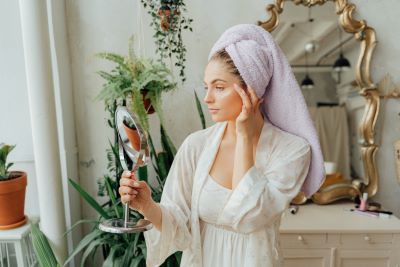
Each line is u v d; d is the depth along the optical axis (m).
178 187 0.71
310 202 1.56
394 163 1.57
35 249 1.16
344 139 1.60
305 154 0.62
